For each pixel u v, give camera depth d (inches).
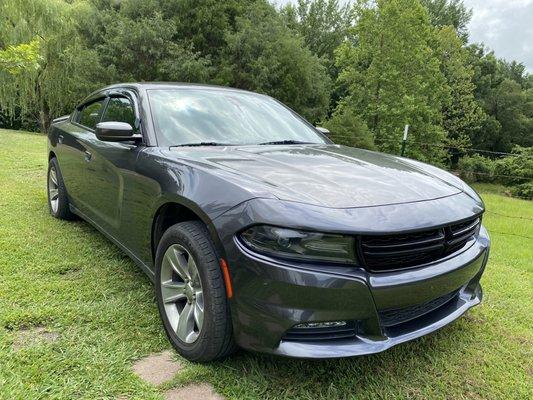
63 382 75.6
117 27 778.2
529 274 160.1
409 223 74.4
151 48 761.6
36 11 749.9
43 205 197.0
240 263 72.4
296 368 84.8
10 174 265.1
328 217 70.3
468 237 89.2
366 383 82.6
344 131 592.7
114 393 74.2
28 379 75.4
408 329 79.5
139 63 775.7
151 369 82.1
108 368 80.4
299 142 129.1
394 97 892.6
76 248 141.6
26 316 95.5
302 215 70.0
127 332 93.4
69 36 810.2
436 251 79.8
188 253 84.1
